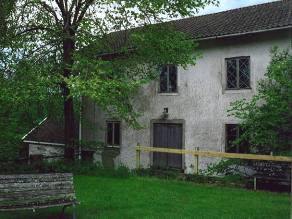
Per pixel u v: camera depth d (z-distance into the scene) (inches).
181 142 791.7
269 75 626.5
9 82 624.1
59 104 804.0
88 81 589.6
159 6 661.3
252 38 701.3
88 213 400.5
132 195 490.6
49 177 359.9
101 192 508.1
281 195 514.6
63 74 687.7
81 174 679.7
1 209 324.5
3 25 661.9
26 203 342.0
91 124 944.9
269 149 624.1
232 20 781.3
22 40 672.4
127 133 879.7
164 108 816.9
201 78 765.3
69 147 774.5
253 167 589.6
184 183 594.2
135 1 659.4
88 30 686.5
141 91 855.1
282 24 642.8
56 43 711.7
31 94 612.4
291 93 597.6
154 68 762.8
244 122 649.6
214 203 452.8
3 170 692.7
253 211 416.2
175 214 398.3
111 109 887.1
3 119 689.6
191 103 777.6
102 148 840.9
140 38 660.7
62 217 377.4
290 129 598.5
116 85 612.1
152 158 834.2
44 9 725.9
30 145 1101.1
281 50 666.8
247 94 702.5
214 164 699.4
